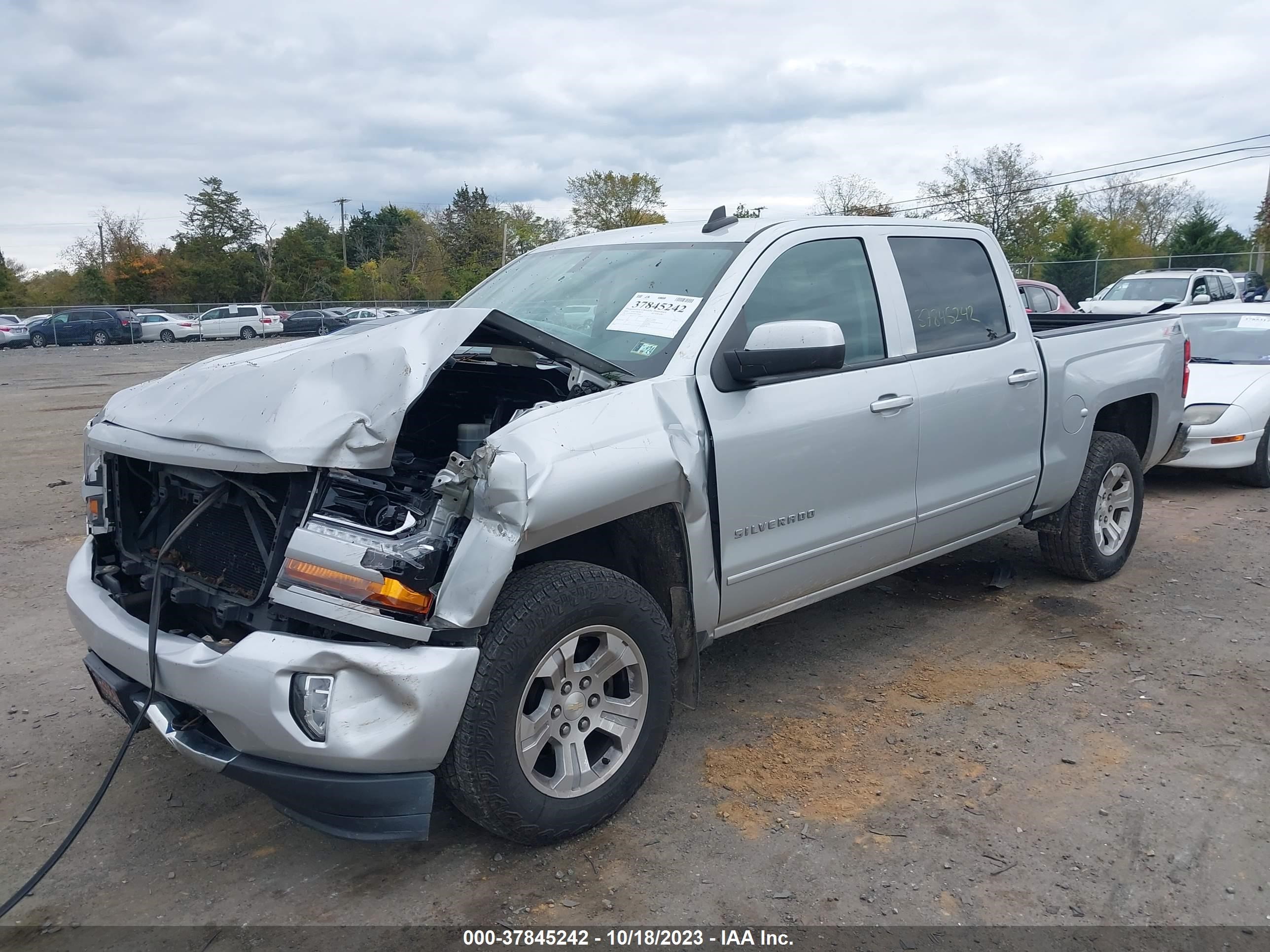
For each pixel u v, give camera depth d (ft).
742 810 10.73
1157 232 194.90
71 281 229.45
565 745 9.89
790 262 12.59
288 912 9.18
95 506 11.44
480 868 9.80
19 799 11.27
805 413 11.98
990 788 11.12
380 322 12.50
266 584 9.13
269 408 9.30
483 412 12.19
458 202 253.03
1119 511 18.53
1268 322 28.81
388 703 8.59
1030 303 49.19
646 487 10.00
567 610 9.43
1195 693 13.55
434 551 8.67
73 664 15.21
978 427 14.62
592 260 13.89
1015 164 149.48
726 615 11.62
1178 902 9.13
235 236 224.74
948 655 15.01
